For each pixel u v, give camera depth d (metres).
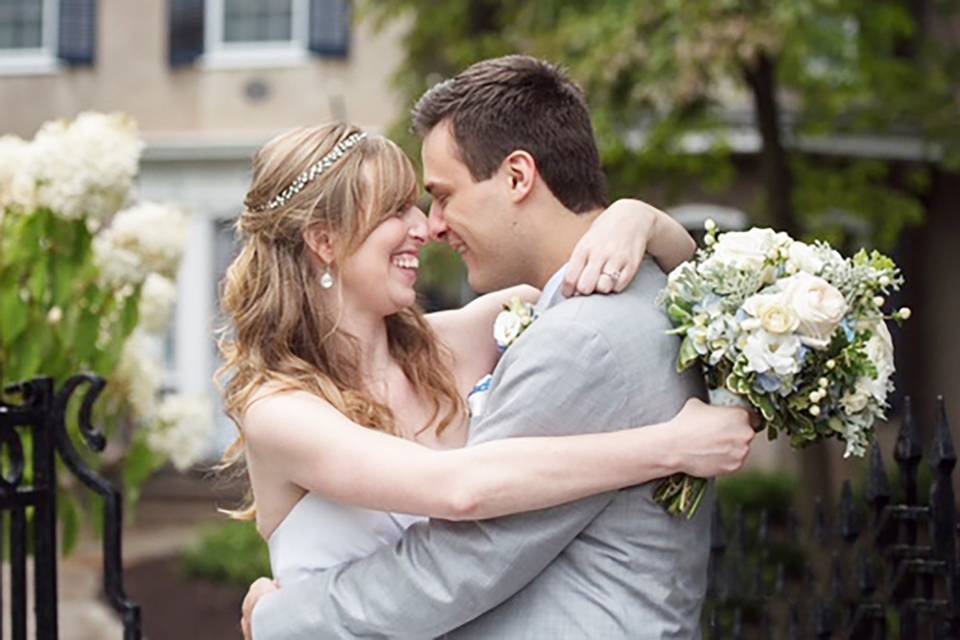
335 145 2.91
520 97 2.81
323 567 2.82
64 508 5.25
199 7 17.75
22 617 3.61
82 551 11.97
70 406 5.20
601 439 2.60
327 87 17.34
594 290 2.71
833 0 9.49
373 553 2.76
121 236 5.23
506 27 10.98
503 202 2.81
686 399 2.72
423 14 11.57
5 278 4.96
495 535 2.60
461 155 2.83
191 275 17.47
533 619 2.64
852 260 2.73
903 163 14.04
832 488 10.27
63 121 5.07
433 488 2.58
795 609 4.23
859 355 2.63
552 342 2.66
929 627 3.67
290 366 2.86
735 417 2.66
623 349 2.65
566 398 2.62
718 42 8.96
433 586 2.62
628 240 2.75
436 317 3.30
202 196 17.59
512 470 2.57
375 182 2.88
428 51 11.81
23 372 4.98
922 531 6.16
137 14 18.02
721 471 2.63
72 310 5.12
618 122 10.29
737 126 12.70
